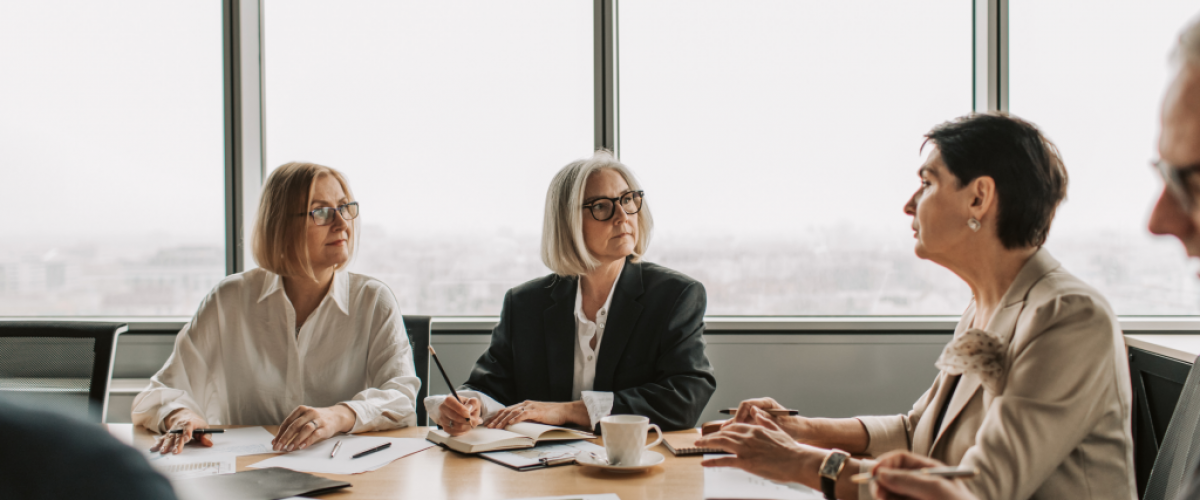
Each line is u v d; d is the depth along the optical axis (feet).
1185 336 6.93
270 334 5.55
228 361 5.59
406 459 4.05
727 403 8.02
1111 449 3.10
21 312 8.38
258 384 5.55
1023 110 8.00
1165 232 1.89
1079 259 8.02
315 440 4.29
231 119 8.32
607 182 5.68
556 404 4.94
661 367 5.32
